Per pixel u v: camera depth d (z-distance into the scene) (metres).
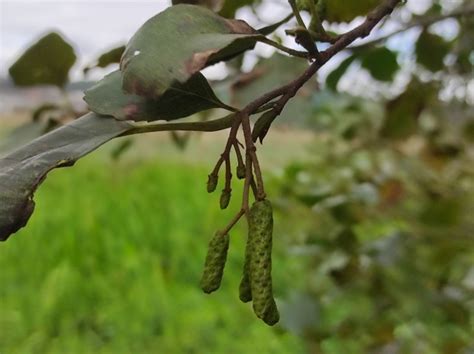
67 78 0.28
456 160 0.53
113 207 1.06
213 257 0.15
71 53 0.28
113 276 0.91
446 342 0.46
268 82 0.27
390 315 0.51
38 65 0.28
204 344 0.78
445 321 0.50
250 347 0.74
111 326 0.82
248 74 0.27
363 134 0.54
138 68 0.13
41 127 0.29
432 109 0.48
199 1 0.21
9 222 0.13
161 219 1.05
